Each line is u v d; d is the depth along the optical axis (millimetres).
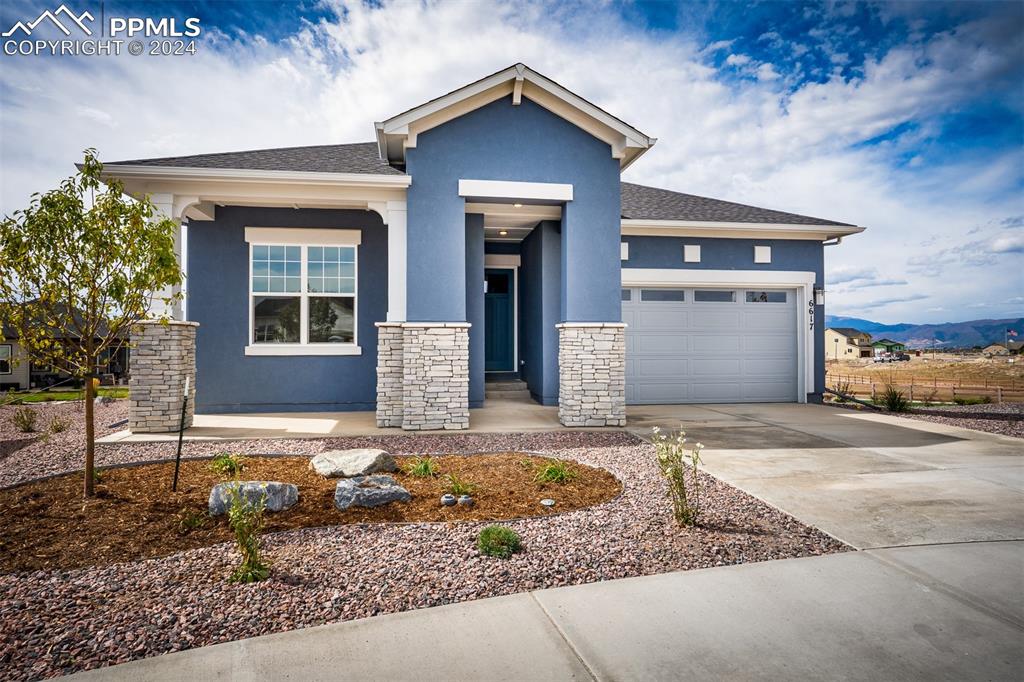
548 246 11141
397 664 2426
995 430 8781
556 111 9055
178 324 8195
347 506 4613
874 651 2553
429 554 3633
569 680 2326
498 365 13508
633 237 12289
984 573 3416
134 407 8055
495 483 5457
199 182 8641
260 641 2598
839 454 6926
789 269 12891
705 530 4133
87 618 2793
